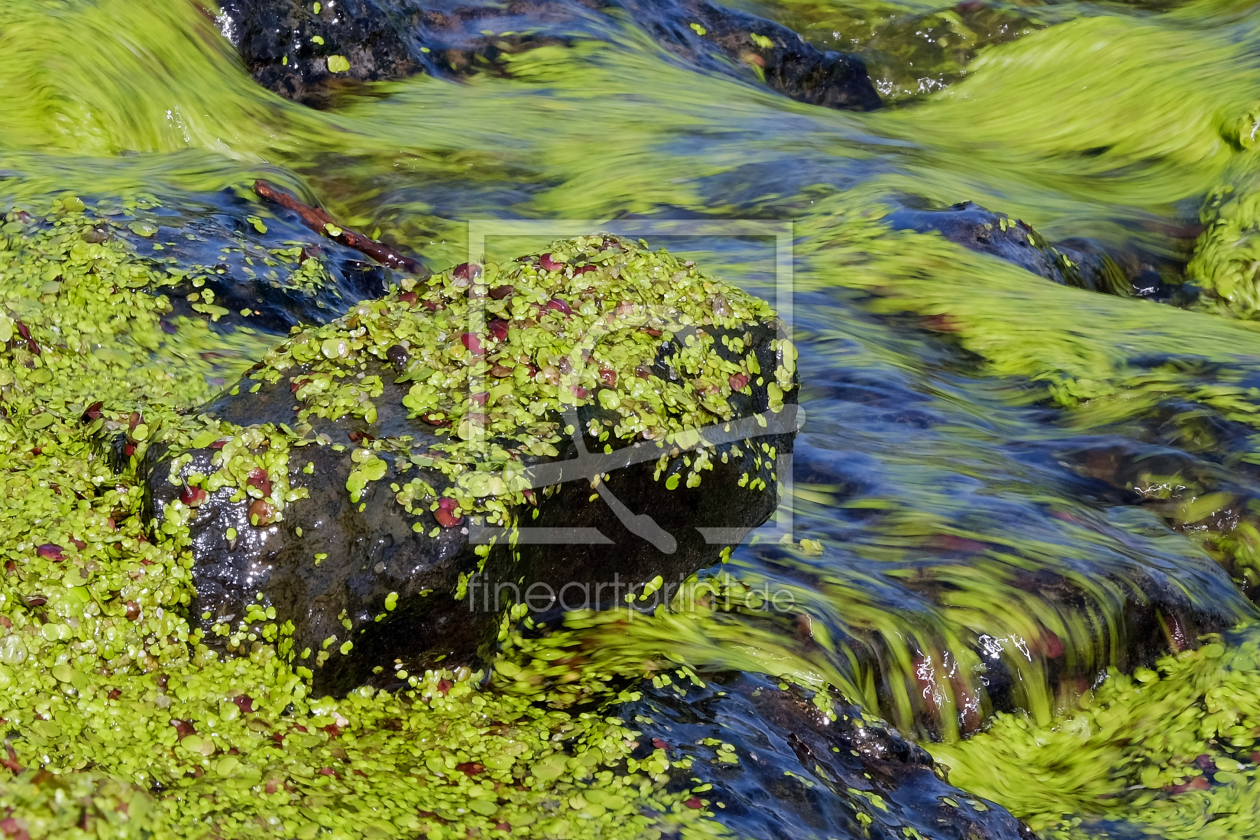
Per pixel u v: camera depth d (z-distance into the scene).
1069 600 6.04
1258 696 5.87
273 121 10.47
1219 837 5.16
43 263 6.65
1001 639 5.83
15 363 5.85
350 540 4.51
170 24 10.33
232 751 4.24
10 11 9.52
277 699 4.49
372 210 9.90
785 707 4.94
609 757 4.39
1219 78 13.86
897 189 11.02
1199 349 8.85
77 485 4.80
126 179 8.25
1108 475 7.48
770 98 13.85
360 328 5.16
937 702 5.67
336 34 11.51
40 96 9.03
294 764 4.21
